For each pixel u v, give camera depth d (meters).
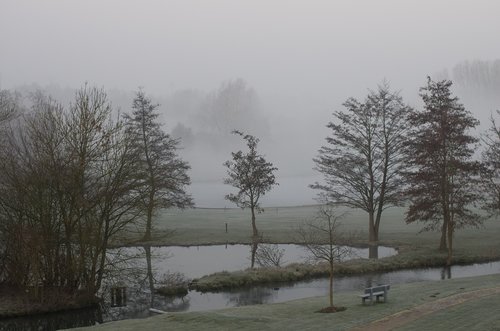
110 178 25.97
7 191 25.27
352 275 31.16
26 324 22.28
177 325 16.72
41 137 24.97
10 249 25.84
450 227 34.97
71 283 25.66
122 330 16.55
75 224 25.67
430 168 36.56
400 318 15.17
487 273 30.33
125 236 33.19
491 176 36.53
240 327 15.72
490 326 13.37
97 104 26.25
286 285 28.83
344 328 14.43
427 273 31.23
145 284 29.38
